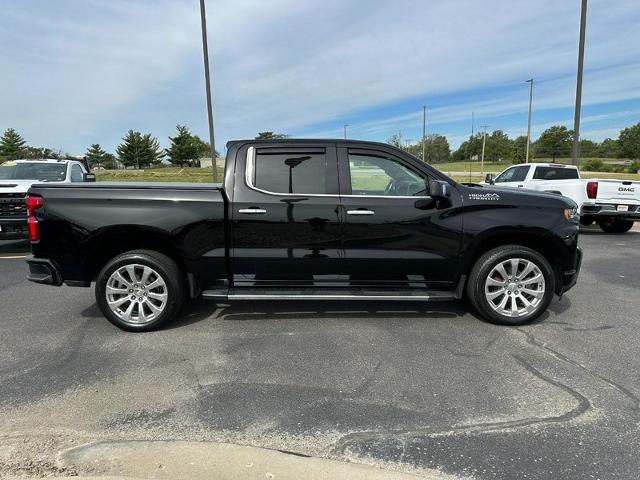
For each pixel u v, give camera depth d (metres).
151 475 2.41
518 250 4.56
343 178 4.61
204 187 4.66
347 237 4.56
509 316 4.64
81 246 4.47
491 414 3.04
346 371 3.69
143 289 4.55
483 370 3.69
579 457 2.59
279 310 5.22
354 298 4.53
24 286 6.35
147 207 4.46
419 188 4.68
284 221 4.53
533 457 2.59
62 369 3.73
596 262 7.82
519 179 13.53
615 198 10.76
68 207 4.45
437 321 4.84
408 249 4.59
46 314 5.14
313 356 3.98
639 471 2.47
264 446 2.70
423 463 2.54
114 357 3.97
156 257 4.51
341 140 4.67
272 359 3.92
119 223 4.43
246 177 4.57
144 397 3.28
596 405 3.14
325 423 2.95
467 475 2.44
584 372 3.64
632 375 3.59
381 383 3.49
